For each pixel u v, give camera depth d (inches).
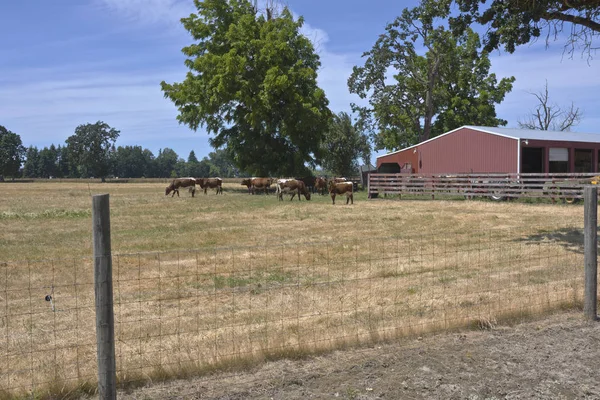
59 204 1146.7
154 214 858.1
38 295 328.5
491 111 2032.5
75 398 184.5
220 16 1733.5
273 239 563.2
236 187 2164.1
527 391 185.5
